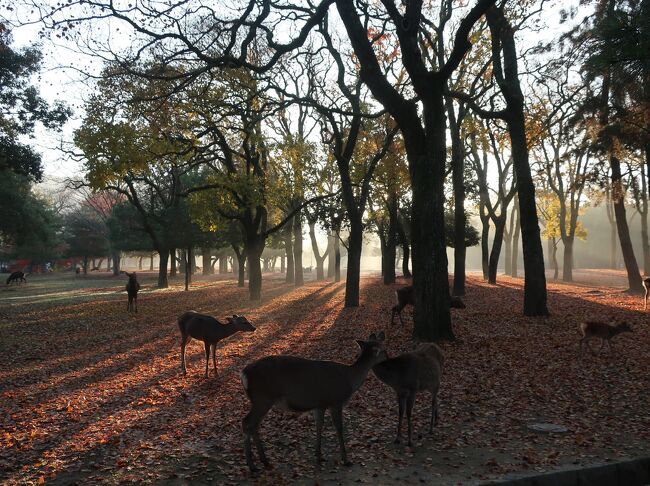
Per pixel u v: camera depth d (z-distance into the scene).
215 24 14.55
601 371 10.20
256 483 5.55
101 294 35.62
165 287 42.62
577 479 5.62
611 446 6.39
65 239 71.12
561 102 26.00
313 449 6.57
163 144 20.16
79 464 6.24
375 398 8.83
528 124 25.92
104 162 19.05
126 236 52.16
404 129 13.24
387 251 36.44
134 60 14.09
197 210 26.70
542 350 12.23
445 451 6.37
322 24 21.28
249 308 24.53
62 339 16.27
